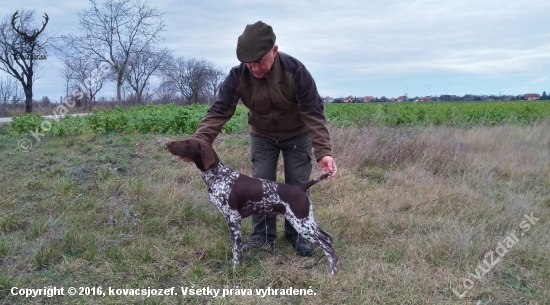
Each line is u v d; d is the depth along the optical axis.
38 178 6.51
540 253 4.50
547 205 6.30
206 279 3.96
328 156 4.20
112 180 6.46
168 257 4.28
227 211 4.10
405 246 4.64
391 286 3.89
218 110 4.42
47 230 4.74
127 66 27.34
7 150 8.34
